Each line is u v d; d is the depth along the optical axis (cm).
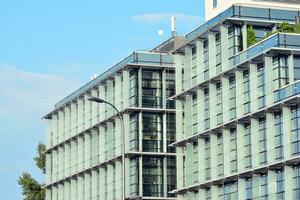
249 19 7988
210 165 8212
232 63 7906
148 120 9556
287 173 6994
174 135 9619
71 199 11119
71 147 11281
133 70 9619
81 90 11006
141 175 9431
